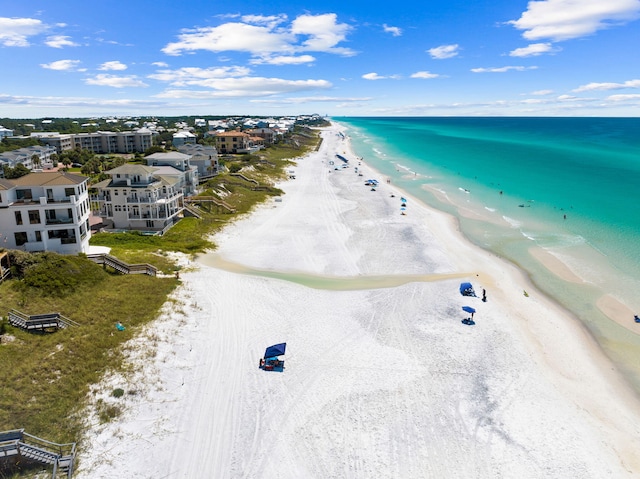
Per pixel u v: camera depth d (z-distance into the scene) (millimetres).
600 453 24109
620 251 55375
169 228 62438
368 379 29828
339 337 35031
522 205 81188
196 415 25984
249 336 34812
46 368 28062
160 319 36219
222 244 58062
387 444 24266
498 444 24484
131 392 27328
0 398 24828
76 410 25375
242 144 150500
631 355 33500
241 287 44031
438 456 23531
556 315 39469
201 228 64062
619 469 23094
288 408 26891
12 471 21359
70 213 44812
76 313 35125
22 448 21422
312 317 38188
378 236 62625
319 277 47312
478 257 54062
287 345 33688
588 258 53250
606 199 84188
